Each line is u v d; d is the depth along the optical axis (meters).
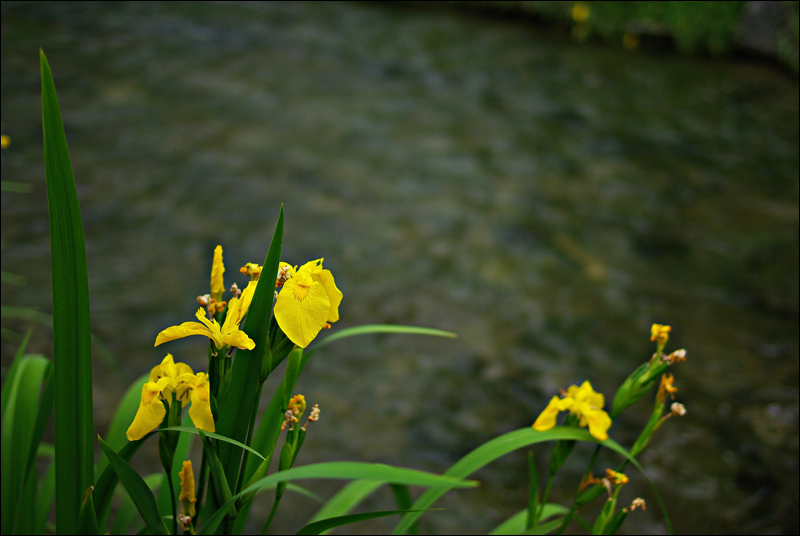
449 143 6.02
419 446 2.72
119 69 6.50
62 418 0.98
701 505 2.57
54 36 7.05
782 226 5.12
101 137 5.11
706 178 5.89
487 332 3.54
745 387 3.30
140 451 2.50
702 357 3.50
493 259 4.26
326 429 2.75
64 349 0.95
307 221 4.41
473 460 1.24
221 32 8.10
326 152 5.50
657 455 2.81
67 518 1.03
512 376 3.22
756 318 3.92
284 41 8.16
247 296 0.91
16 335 2.93
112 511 2.17
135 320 3.21
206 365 2.96
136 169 4.73
